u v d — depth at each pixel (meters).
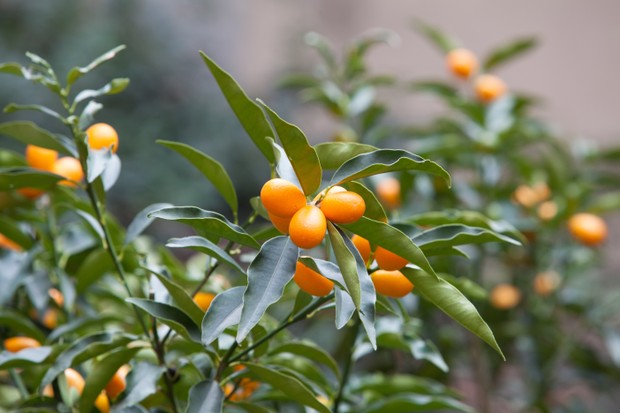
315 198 1.38
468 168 2.55
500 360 2.54
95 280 1.71
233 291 1.42
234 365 1.50
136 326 1.64
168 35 5.76
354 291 1.35
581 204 2.40
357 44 2.29
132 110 5.36
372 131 2.50
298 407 1.70
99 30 5.31
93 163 1.53
